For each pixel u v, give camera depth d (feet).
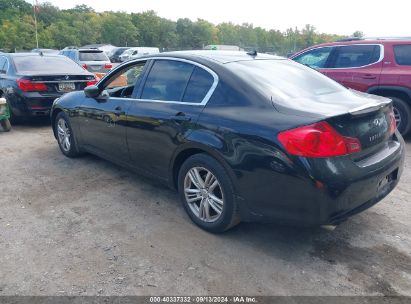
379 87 22.29
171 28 278.46
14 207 13.35
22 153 19.81
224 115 10.57
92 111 15.74
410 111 21.77
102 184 15.44
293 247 10.78
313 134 8.90
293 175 9.12
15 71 25.40
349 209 9.39
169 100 12.46
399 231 11.66
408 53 21.76
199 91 11.67
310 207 9.14
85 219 12.46
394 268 9.82
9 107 25.31
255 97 10.43
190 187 11.91
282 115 9.67
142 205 13.51
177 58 12.78
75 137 17.67
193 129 11.16
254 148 9.69
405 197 14.15
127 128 13.76
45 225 12.07
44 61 27.27
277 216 9.75
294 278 9.43
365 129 9.84
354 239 11.20
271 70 12.10
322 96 11.20
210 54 12.76
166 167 12.57
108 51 118.93
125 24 253.65
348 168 9.14
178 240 11.14
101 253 10.50
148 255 10.39
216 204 11.17
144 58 14.06
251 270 9.74
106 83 15.62
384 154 10.52
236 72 11.21
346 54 23.88
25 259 10.24
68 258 10.27
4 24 215.92
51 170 17.12
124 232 11.62
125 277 9.48
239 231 11.62
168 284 9.22
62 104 18.03
